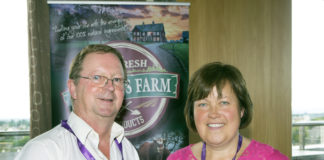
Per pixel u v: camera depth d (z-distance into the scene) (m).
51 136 1.48
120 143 1.75
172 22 3.08
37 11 3.21
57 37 2.89
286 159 1.50
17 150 3.54
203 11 3.72
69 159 1.46
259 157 1.50
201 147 1.68
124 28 3.02
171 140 3.07
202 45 3.72
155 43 3.06
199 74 1.55
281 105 3.96
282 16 3.96
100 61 1.59
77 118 1.58
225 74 1.52
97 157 1.53
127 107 3.01
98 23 2.97
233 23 3.80
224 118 1.49
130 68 3.02
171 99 3.08
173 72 3.08
